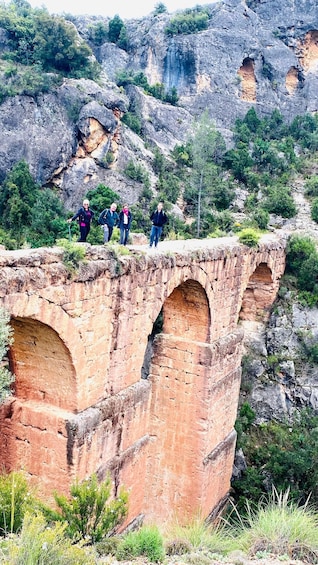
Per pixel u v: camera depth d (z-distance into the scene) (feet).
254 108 274.77
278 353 117.80
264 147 223.30
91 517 43.32
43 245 144.97
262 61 282.77
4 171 180.34
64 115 195.11
